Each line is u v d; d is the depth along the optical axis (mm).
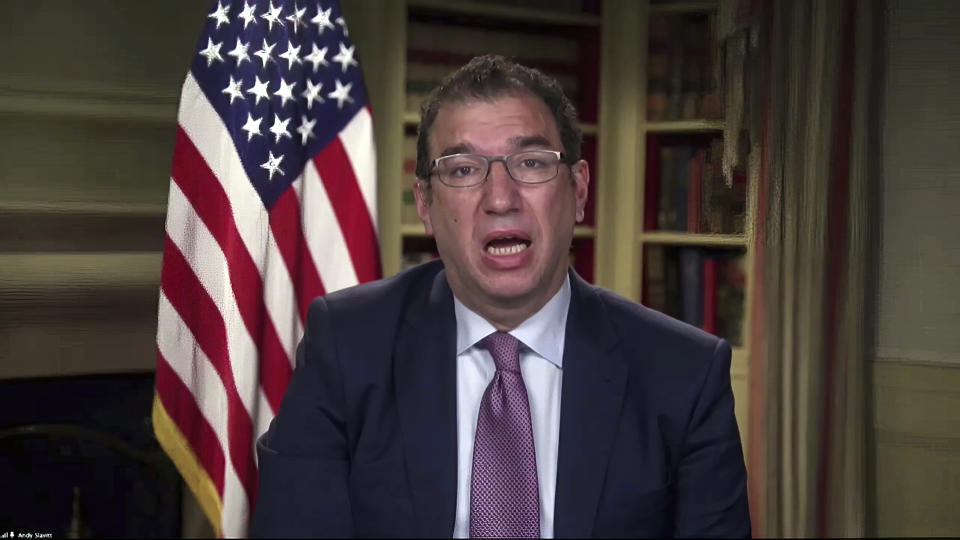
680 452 1196
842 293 2354
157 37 2299
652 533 1159
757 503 2590
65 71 2209
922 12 2141
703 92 2793
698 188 2842
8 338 2170
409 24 2766
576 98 3100
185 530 2385
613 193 3088
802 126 2096
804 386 2486
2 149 2150
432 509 1154
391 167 2715
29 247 2180
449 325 1245
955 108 2152
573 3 3025
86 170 2229
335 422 1220
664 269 3010
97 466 2316
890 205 2217
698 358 1224
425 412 1194
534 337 1215
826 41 2086
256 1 1929
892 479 2402
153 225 2301
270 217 1912
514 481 1160
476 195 1170
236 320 1860
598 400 1193
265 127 1914
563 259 1223
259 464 1255
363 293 1309
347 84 2018
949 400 2312
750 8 2053
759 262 2568
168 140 2312
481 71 1217
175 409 1859
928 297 2283
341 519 1185
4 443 2232
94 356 2252
